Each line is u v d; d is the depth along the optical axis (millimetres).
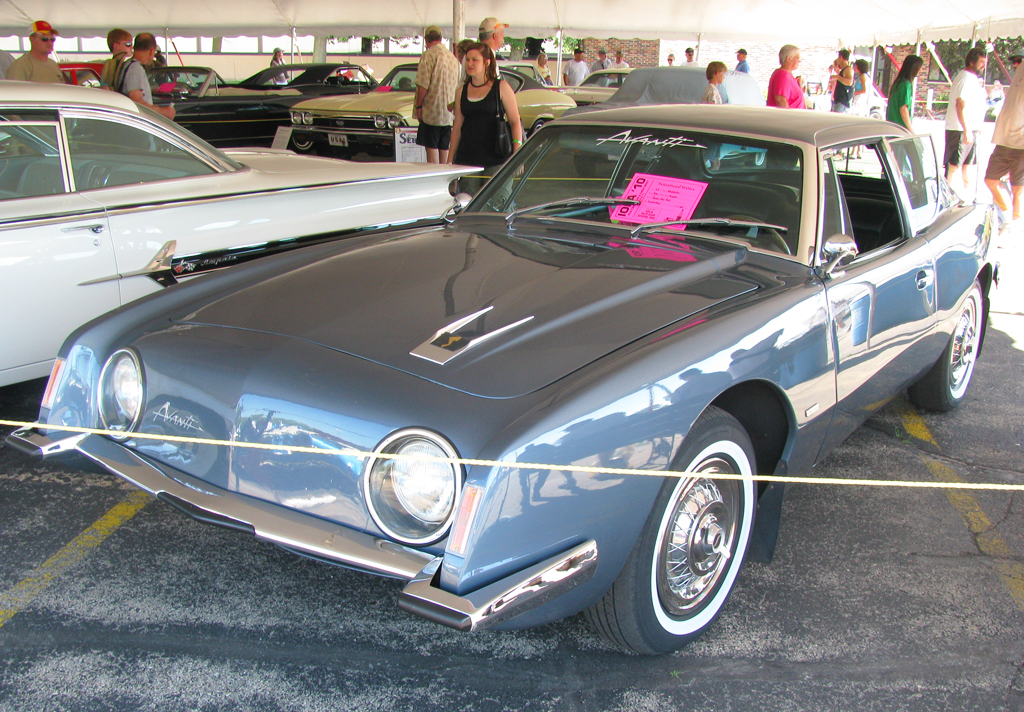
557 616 2096
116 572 2787
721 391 2277
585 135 3434
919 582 2912
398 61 26391
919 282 3373
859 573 2953
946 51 25359
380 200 4832
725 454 2424
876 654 2521
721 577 2545
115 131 3988
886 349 3188
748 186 3041
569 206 3277
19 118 3688
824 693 2344
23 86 3750
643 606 2260
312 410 2127
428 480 1967
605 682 2354
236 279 2920
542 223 3264
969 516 3391
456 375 2123
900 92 9695
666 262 2771
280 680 2307
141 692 2238
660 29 17703
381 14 16578
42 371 3762
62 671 2305
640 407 2084
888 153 3441
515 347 2223
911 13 15820
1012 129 8562
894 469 3779
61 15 16344
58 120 3799
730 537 2539
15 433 2617
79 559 2854
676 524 2316
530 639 2531
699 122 3246
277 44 27094
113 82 7277
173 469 2367
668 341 2238
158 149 4117
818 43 18922
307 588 2742
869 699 2330
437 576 1900
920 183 3717
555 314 2379
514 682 2338
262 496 2203
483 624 1814
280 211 4406
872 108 19016
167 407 2396
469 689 2303
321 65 14594
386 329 2342
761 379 2438
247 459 2221
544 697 2285
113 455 2430
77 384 2629
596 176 3328
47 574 2758
